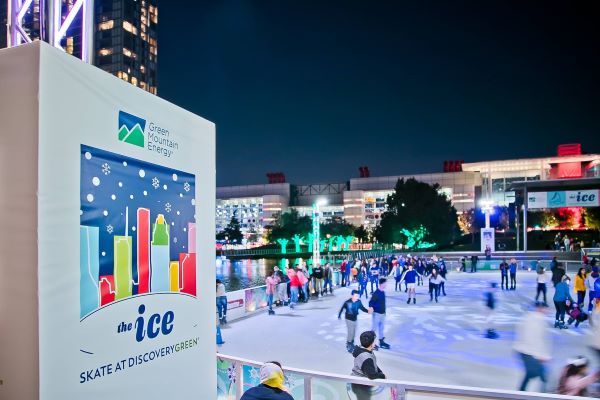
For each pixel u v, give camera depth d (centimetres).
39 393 233
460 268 3753
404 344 1207
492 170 11381
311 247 11525
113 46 9456
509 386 846
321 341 1257
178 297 343
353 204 14600
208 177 389
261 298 1820
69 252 253
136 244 303
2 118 246
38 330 234
